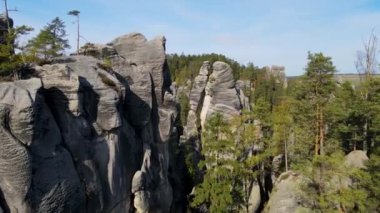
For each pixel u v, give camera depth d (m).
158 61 48.00
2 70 31.25
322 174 39.72
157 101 47.22
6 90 26.27
